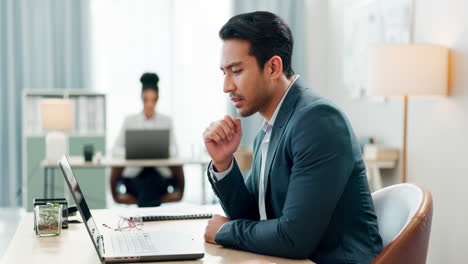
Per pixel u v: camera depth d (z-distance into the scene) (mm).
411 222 1501
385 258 1466
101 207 5418
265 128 1737
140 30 6379
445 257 3633
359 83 5129
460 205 3492
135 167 4785
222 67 1600
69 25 6117
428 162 3867
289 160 1574
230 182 1723
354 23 5223
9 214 5711
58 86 6184
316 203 1444
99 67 6344
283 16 6469
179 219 1865
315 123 1511
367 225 1579
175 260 1369
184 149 6488
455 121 3539
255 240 1457
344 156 1501
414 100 4047
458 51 3508
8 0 5957
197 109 6500
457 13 3535
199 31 6461
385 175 4520
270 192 1640
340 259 1523
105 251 1370
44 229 1603
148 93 4922
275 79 1599
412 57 3461
